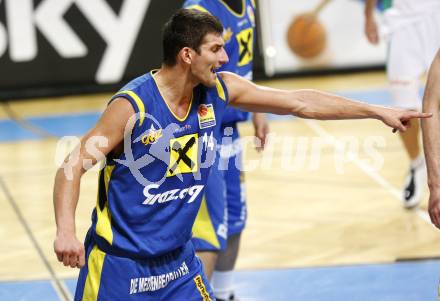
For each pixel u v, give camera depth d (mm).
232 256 12352
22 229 16062
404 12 16594
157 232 8516
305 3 29375
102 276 8539
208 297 9062
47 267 14102
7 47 27969
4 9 27812
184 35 8023
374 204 17203
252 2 12109
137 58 28562
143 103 8047
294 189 18391
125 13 28375
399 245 14789
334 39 29594
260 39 29250
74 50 28312
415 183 16578
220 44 8109
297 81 29297
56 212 7934
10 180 19438
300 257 14352
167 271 8719
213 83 8250
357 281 13195
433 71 9062
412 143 16469
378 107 8664
